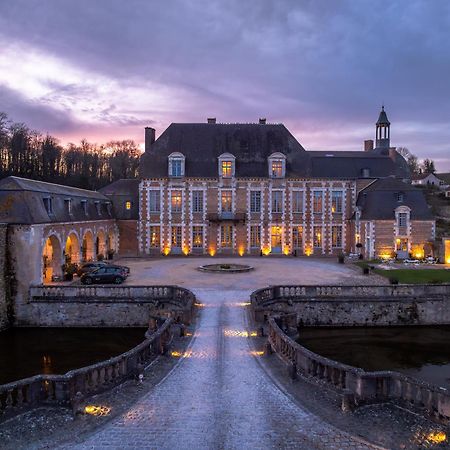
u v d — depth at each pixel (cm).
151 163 4325
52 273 2953
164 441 957
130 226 4347
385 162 4525
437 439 965
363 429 1009
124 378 1274
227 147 4422
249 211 4309
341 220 4353
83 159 9212
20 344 2161
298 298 2373
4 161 7044
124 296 2398
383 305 2400
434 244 3828
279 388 1241
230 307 2191
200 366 1417
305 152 4488
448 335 2272
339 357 1952
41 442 961
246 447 932
